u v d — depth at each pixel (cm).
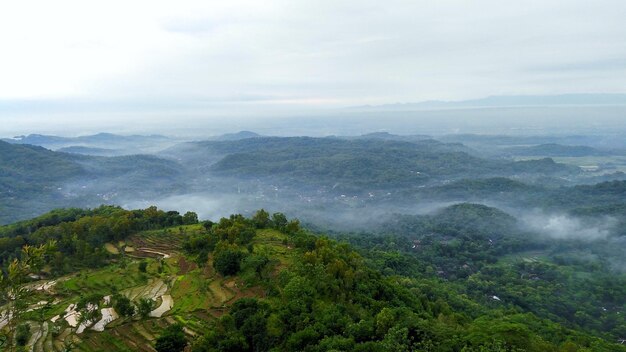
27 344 4912
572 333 7038
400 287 6838
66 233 9262
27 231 10338
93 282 7194
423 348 4216
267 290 5691
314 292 5216
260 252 7056
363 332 4347
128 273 7519
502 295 10762
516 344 4525
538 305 10094
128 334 5097
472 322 6138
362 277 6181
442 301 8081
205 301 5838
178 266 7706
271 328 4338
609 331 9038
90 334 5153
